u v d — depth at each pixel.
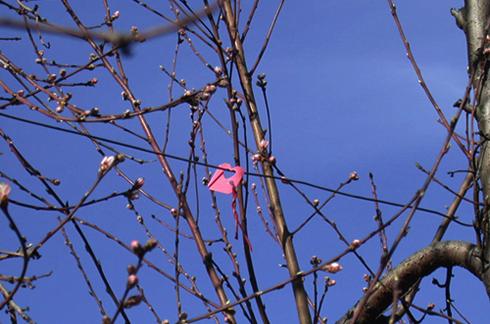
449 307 3.92
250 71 4.19
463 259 3.75
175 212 3.98
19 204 3.13
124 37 1.85
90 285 3.33
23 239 2.38
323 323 3.95
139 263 2.23
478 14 4.15
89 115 3.45
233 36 4.05
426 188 2.95
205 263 3.63
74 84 3.88
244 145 3.91
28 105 3.38
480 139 3.83
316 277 3.33
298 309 3.69
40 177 3.31
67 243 3.42
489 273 3.58
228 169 3.72
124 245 3.50
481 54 3.93
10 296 2.47
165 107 3.54
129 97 3.99
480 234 3.64
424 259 3.87
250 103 4.13
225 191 3.76
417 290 4.03
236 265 3.87
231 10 4.16
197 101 3.68
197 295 3.59
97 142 3.83
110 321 2.38
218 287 3.58
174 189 3.84
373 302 3.90
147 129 3.96
